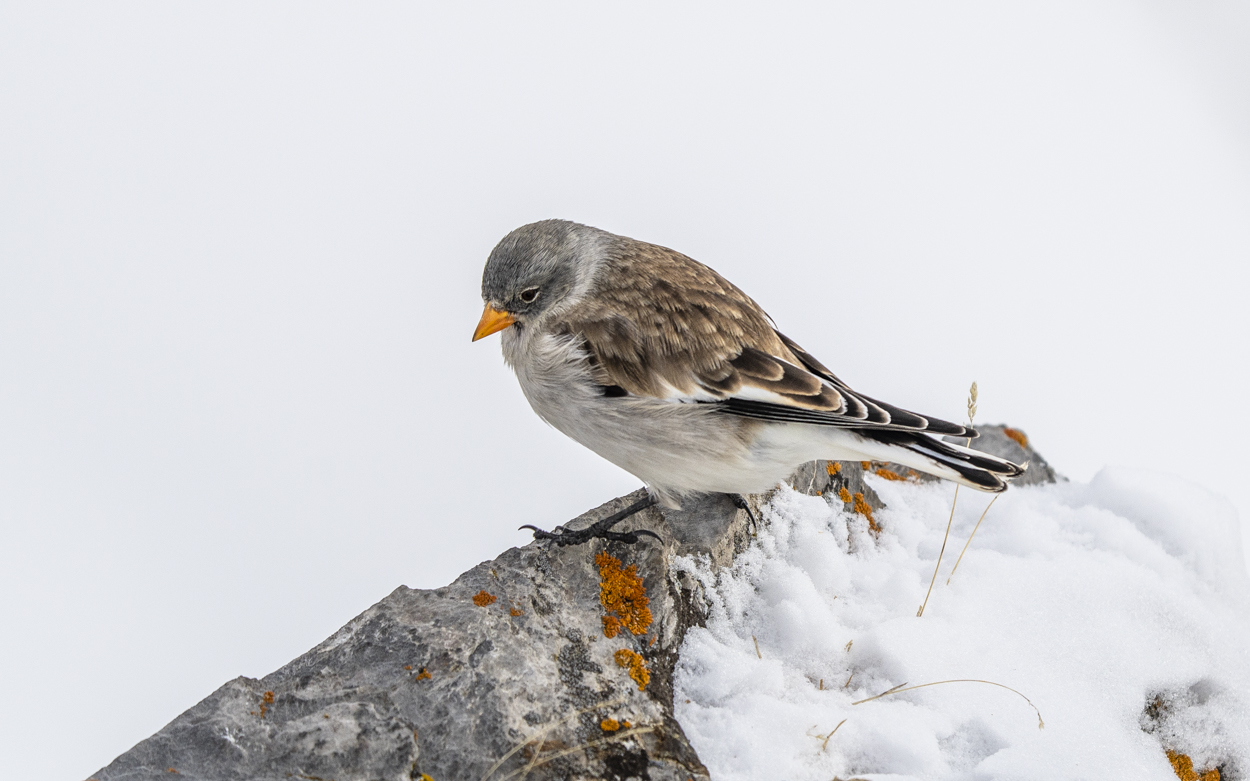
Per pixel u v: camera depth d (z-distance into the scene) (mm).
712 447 8305
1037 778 6918
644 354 8375
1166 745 8438
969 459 7953
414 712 6941
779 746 7129
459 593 7938
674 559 8508
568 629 7754
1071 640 8625
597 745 6906
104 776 6484
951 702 7734
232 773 6512
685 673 7805
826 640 8133
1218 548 10211
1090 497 10836
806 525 9250
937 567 8969
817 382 8164
